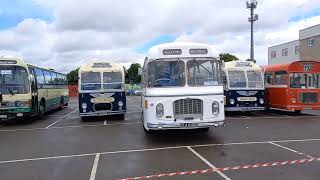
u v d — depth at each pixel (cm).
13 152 1298
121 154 1215
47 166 1069
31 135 1708
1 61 2133
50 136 1658
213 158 1112
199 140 1444
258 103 2400
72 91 7000
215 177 893
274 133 1591
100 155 1207
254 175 904
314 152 1177
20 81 2139
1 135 1736
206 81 1412
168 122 1377
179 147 1305
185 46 1424
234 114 2480
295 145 1302
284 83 2381
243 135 1548
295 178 871
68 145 1411
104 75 2272
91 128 1903
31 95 2169
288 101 2348
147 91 1413
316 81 2380
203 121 1383
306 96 2358
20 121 2339
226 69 2402
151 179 891
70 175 956
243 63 2427
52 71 2930
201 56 1423
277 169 959
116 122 2145
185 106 1382
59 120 2362
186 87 1398
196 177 898
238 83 2392
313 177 879
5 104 2114
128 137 1566
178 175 921
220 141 1411
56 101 3044
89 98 2255
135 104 3916
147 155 1185
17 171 1016
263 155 1141
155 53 1421
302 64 2361
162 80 1407
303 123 1941
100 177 927
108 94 2261
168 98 1380
